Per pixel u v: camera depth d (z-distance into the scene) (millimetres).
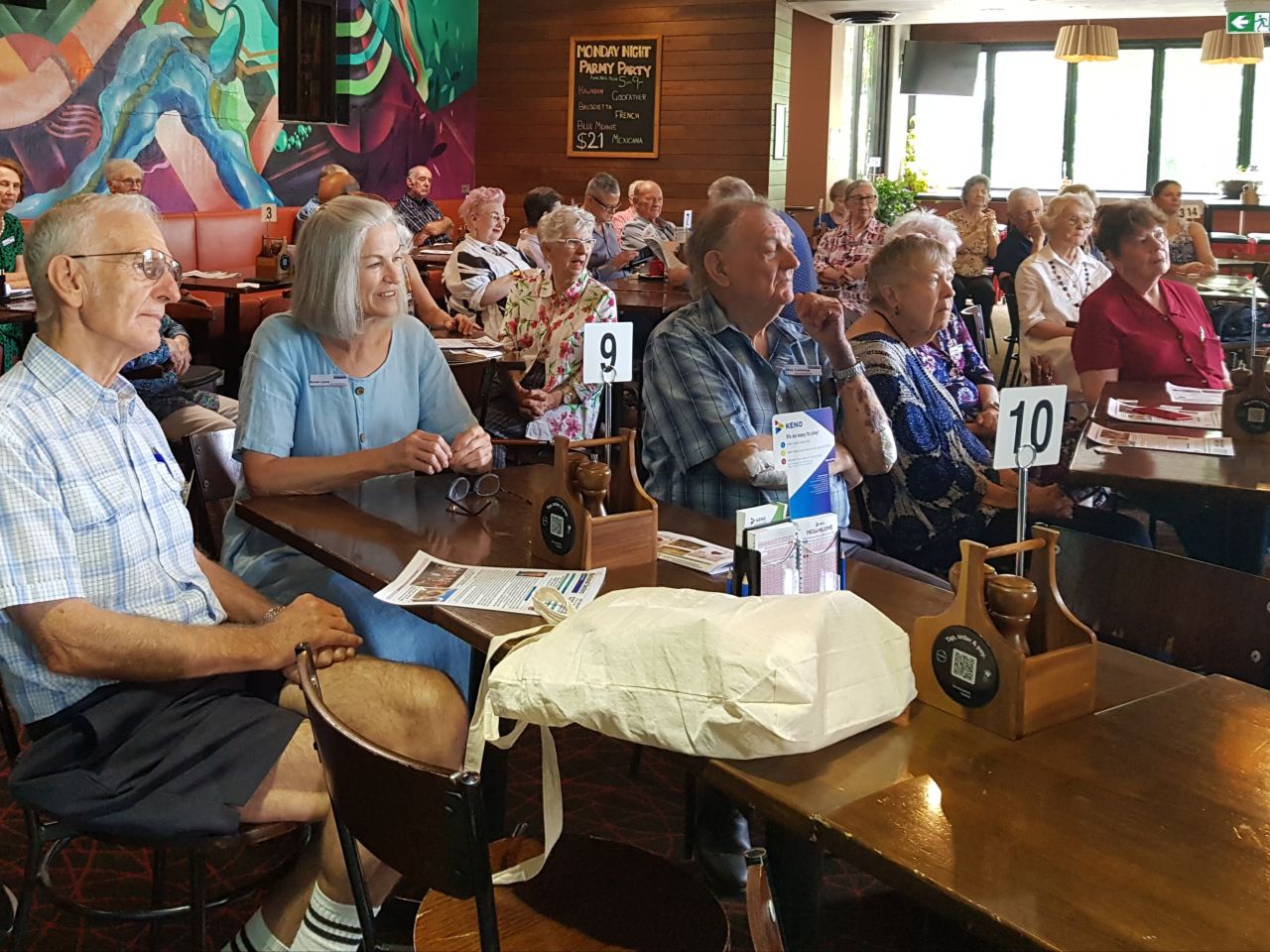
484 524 2275
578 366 4242
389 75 10102
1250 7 11492
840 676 1366
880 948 1524
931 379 3080
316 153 9422
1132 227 3896
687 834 2445
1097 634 2062
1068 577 2104
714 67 10469
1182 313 4043
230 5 8430
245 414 2484
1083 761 1340
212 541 2826
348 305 2443
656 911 1550
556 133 11078
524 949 1474
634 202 8555
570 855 1672
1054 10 12195
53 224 1831
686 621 1371
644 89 10695
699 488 2641
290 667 1959
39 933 2299
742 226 2555
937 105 16094
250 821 1786
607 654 1397
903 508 3012
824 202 11586
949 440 3020
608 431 2377
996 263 8062
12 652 1834
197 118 8281
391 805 1279
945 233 3564
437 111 10797
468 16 11031
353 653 2033
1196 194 15227
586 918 1537
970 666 1423
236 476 2879
